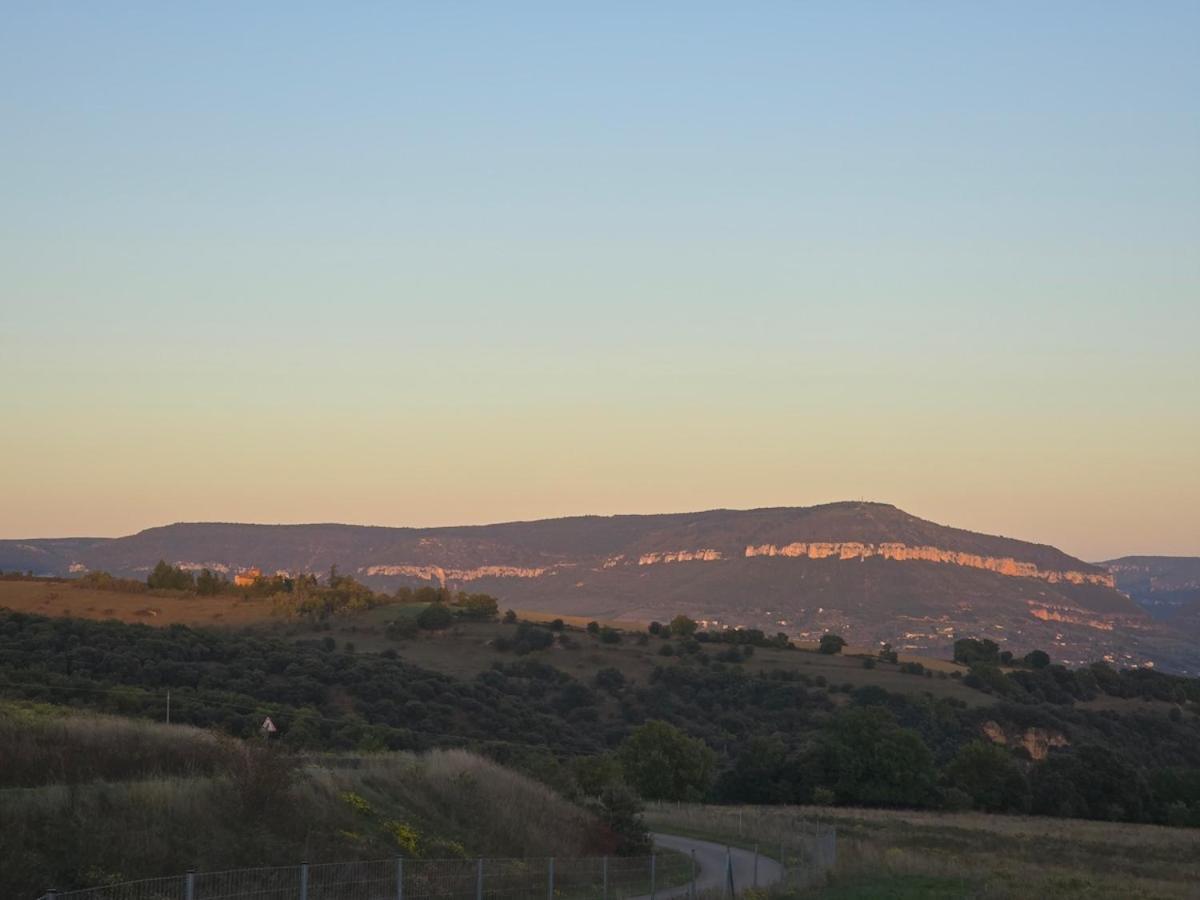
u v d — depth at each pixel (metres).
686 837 59.47
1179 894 41.97
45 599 149.50
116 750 32.22
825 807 93.38
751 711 140.38
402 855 31.30
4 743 30.27
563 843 41.47
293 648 122.44
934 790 95.94
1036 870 49.84
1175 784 97.75
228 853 26.25
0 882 21.16
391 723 95.06
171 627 127.00
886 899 37.56
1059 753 106.75
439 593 196.88
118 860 23.75
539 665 147.88
